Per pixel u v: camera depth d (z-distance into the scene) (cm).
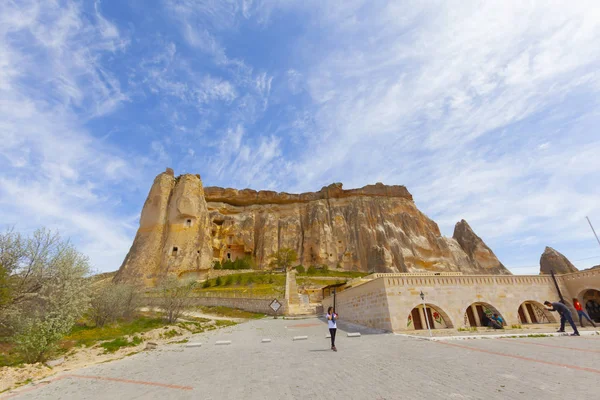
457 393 591
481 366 805
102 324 2008
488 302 2003
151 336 1873
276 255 7775
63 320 1398
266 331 2108
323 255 8419
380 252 8081
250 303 3428
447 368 797
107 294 2100
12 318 1421
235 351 1358
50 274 1652
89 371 1093
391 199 10281
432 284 1911
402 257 8375
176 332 2077
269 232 8975
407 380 699
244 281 5259
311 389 674
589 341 1189
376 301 1902
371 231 8962
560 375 685
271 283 4988
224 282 5334
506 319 1984
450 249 9450
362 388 655
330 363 949
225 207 9656
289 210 9912
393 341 1363
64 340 1593
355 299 2275
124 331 1902
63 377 1016
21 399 789
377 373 780
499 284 2094
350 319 2366
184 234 6712
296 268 6944
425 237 9488
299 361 1019
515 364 812
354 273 7200
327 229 9019
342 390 650
